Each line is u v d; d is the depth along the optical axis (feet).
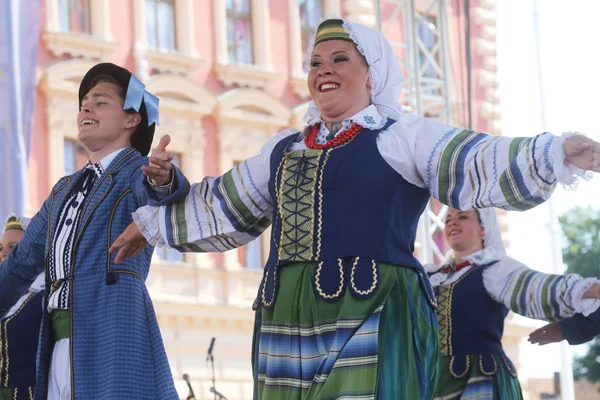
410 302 15.72
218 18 75.82
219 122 74.38
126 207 17.70
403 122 16.21
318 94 16.62
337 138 16.30
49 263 17.76
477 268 22.93
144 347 17.24
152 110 18.75
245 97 75.36
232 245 17.24
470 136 15.85
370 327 15.39
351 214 15.76
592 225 125.59
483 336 22.62
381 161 15.96
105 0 70.74
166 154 16.57
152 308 17.57
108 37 70.54
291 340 15.79
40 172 66.80
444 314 22.71
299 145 16.70
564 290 21.86
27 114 44.55
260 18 77.30
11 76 44.32
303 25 79.20
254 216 17.06
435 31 68.08
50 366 17.63
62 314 17.62
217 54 75.41
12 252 19.07
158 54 72.64
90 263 17.46
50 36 68.03
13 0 45.37
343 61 16.60
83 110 18.39
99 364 17.13
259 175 16.97
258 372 16.20
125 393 16.90
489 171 15.37
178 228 17.03
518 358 79.87
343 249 15.64
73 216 17.80
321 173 16.01
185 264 71.67
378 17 62.03
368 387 15.21
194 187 17.24
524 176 15.02
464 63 81.76
